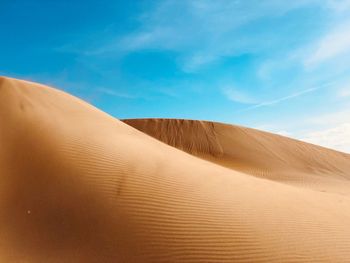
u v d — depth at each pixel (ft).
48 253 18.13
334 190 63.67
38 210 21.58
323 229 22.31
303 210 25.71
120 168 26.84
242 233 19.85
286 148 120.37
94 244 18.70
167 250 18.10
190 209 21.98
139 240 18.86
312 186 69.10
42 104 42.93
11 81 45.65
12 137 30.32
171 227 19.94
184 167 31.65
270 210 24.08
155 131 129.39
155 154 34.94
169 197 23.20
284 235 20.36
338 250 19.62
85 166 26.53
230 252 18.08
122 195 22.90
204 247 18.35
